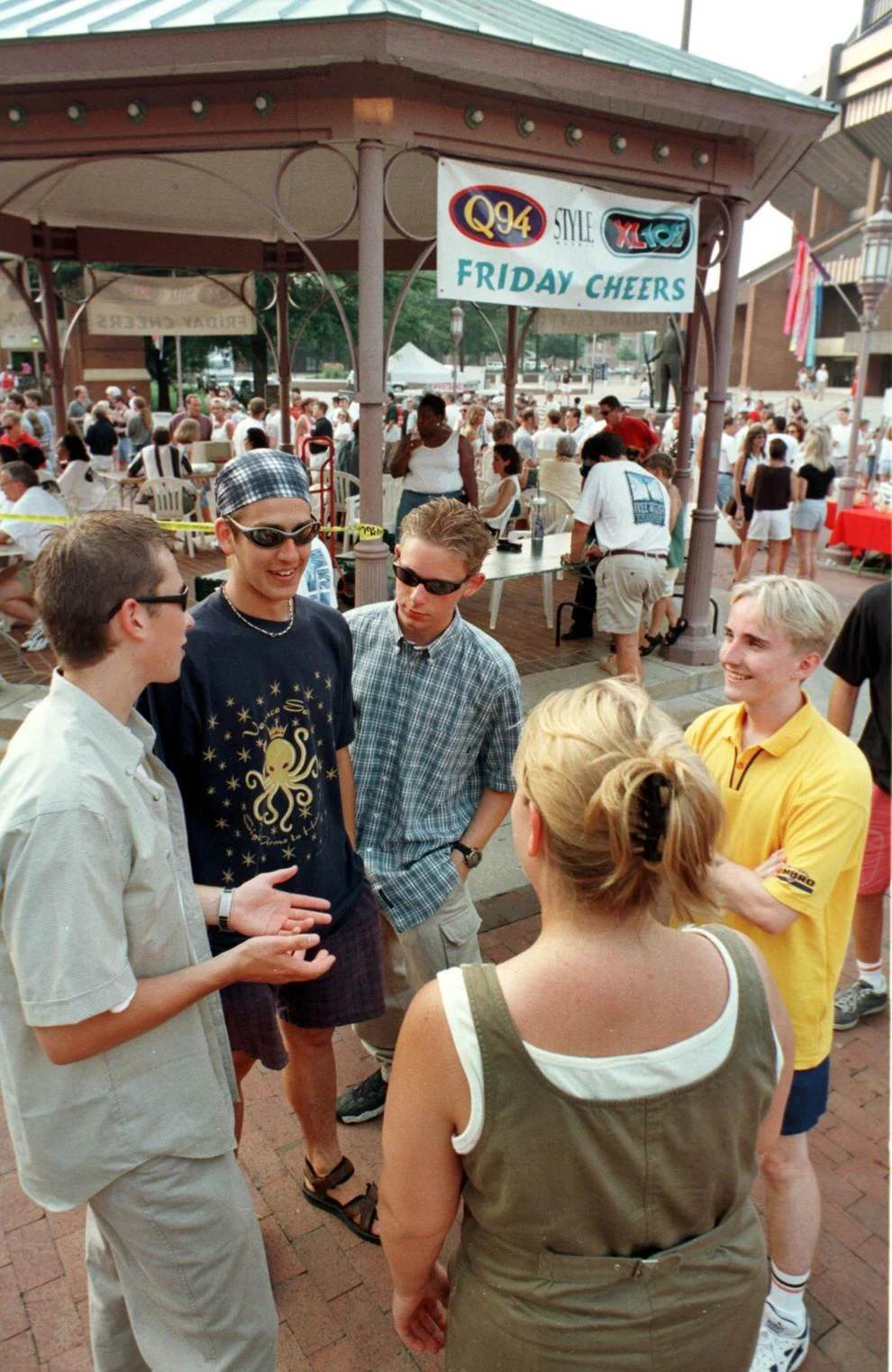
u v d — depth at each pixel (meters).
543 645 7.32
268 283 27.45
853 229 30.89
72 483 9.74
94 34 4.47
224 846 2.18
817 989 2.05
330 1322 2.35
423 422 7.39
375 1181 2.76
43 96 5.02
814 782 1.99
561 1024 1.15
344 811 2.44
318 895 2.30
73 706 1.53
